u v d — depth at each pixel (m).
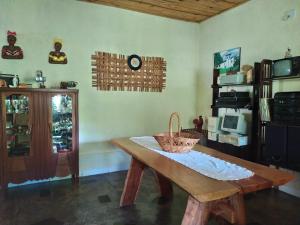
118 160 3.83
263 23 3.22
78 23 3.48
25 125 3.02
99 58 3.65
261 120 2.91
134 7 3.72
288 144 2.51
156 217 2.33
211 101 4.20
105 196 2.82
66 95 3.19
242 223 1.77
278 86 3.00
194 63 4.50
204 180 1.33
